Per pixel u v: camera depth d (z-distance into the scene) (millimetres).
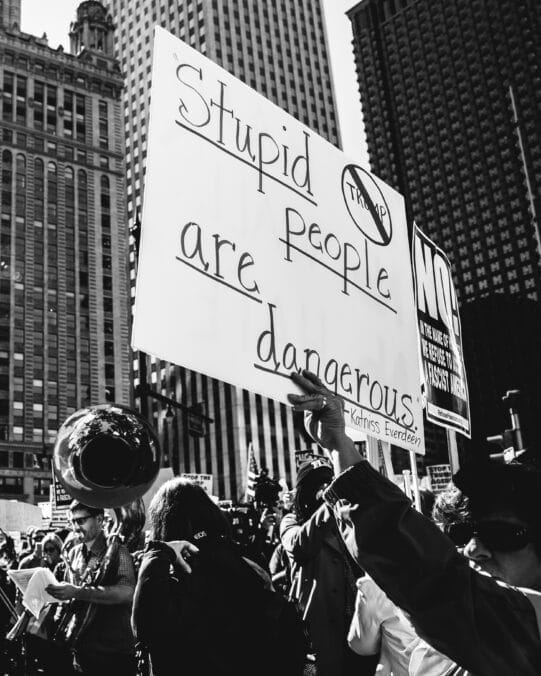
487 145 135125
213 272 2605
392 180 147625
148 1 121188
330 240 3262
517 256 127562
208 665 2570
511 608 1374
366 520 1393
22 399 74812
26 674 4883
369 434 3143
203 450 96500
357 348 3207
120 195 88562
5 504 19266
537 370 122000
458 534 1672
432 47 147125
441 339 5938
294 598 3707
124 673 4223
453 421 5844
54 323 78875
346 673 3395
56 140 85375
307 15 124375
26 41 86438
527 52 132875
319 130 117312
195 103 2777
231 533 2984
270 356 2717
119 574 4270
